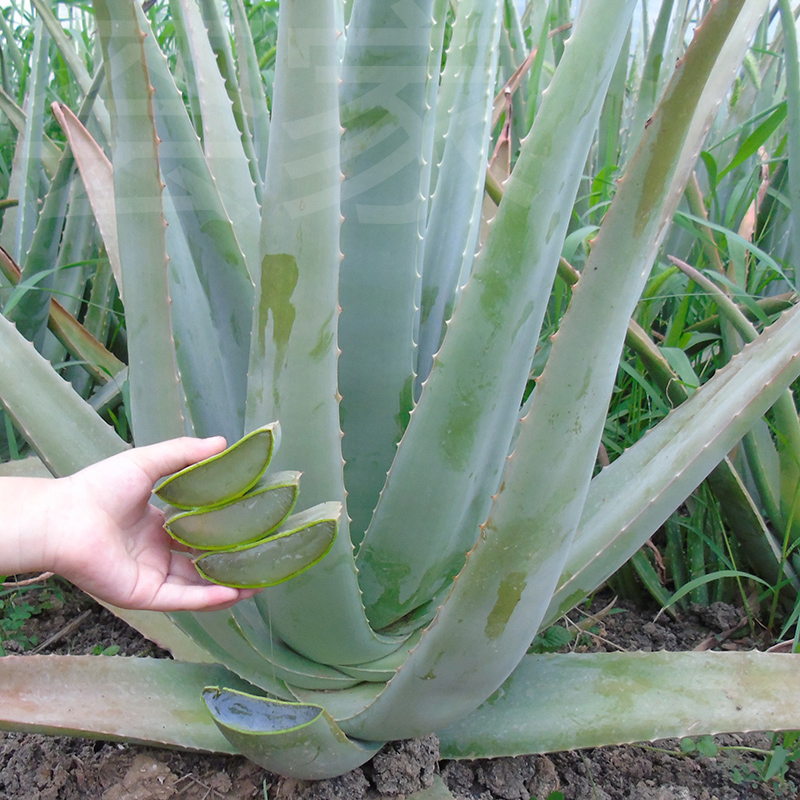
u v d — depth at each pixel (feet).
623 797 2.43
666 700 2.26
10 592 3.06
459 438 2.07
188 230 2.35
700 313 3.87
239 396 2.57
